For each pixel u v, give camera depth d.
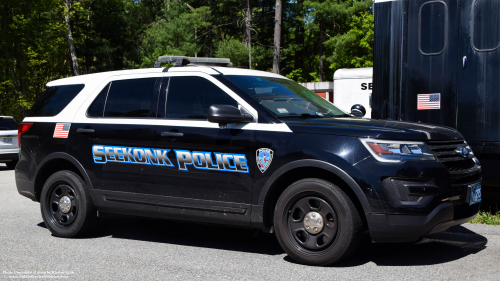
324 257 4.15
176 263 4.43
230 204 4.55
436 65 6.43
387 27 6.75
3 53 26.36
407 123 4.58
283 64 43.75
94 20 43.94
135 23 46.22
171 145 4.83
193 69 5.04
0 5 25.81
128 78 5.41
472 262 4.29
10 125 14.37
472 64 6.21
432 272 4.02
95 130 5.32
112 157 5.19
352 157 4.04
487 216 6.00
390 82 6.73
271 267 4.25
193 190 4.72
